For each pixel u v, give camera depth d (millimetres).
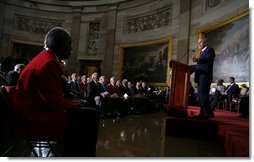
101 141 4031
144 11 16484
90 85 7434
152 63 15469
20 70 4668
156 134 5016
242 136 2889
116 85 10016
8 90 1824
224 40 10312
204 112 4633
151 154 3238
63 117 1808
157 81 14883
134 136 4680
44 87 1765
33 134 1758
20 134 1747
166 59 14570
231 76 9656
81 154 1812
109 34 18047
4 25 17875
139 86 12406
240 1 9539
